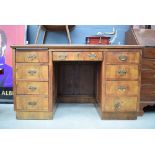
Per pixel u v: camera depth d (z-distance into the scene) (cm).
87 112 265
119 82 230
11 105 287
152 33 261
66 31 295
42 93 231
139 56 227
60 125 219
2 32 289
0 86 292
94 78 296
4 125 218
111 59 226
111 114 236
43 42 292
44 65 227
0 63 290
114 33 297
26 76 228
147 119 241
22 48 224
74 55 224
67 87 301
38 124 221
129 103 233
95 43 262
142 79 249
